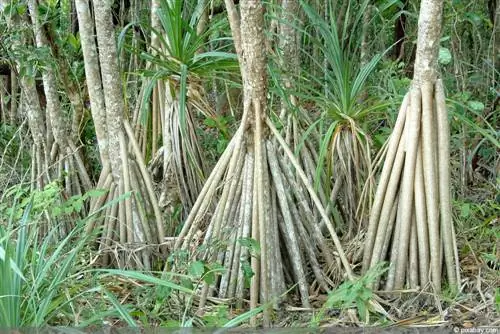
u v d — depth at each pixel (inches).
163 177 192.5
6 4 184.7
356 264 161.6
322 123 182.9
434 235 144.7
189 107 192.4
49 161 183.0
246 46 140.0
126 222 165.8
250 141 147.0
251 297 143.4
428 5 136.3
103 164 168.9
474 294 147.7
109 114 165.0
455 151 219.1
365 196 168.1
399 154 145.6
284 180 151.3
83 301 138.5
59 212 157.4
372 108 169.9
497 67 223.3
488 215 184.9
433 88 142.7
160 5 183.5
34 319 116.5
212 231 150.9
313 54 238.1
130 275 120.6
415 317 140.2
